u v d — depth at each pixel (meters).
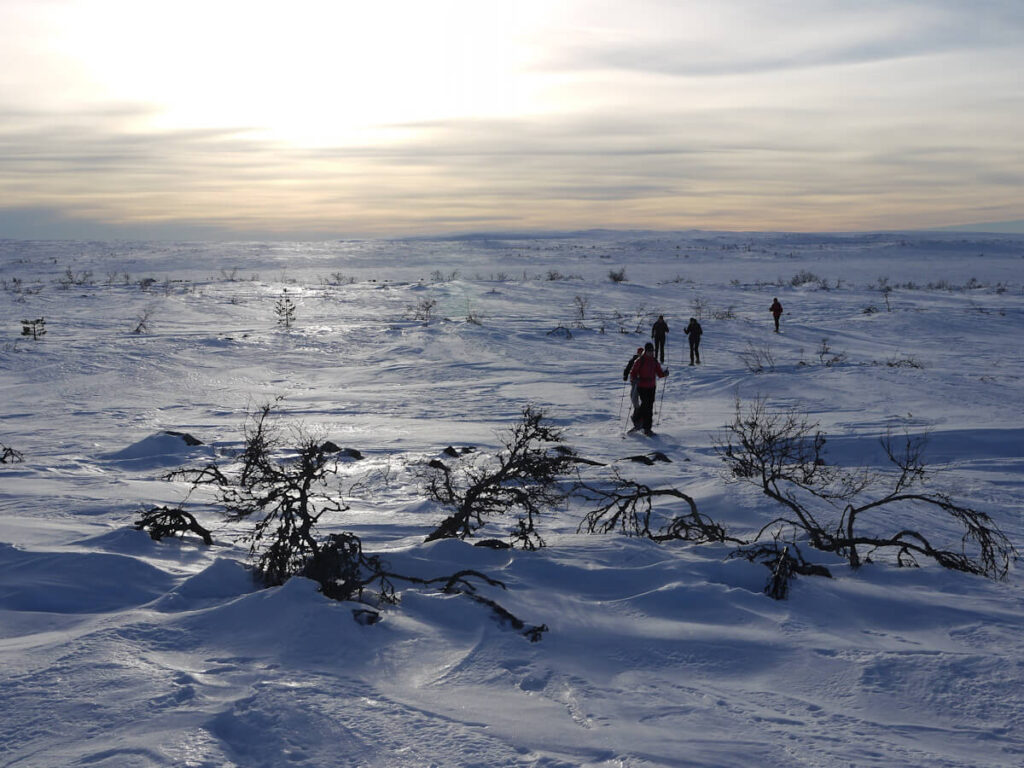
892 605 5.14
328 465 11.33
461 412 17.81
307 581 4.56
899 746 3.25
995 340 33.19
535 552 6.14
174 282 55.78
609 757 3.00
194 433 14.50
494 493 7.17
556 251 131.50
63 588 4.87
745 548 6.38
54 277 65.81
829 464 12.55
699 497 8.70
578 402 19.42
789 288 58.84
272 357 26.09
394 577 5.39
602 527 7.43
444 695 3.57
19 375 21.73
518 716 3.36
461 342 29.52
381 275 75.75
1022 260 112.88
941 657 4.14
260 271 81.69
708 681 3.94
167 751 2.81
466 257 112.38
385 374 23.80
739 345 31.19
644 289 54.69
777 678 3.99
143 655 3.74
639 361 15.22
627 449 13.57
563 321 37.19
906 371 22.31
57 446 13.11
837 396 19.42
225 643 3.97
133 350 25.59
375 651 4.00
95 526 6.75
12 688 3.33
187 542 6.38
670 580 5.44
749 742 3.22
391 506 8.66
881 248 141.12
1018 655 4.27
